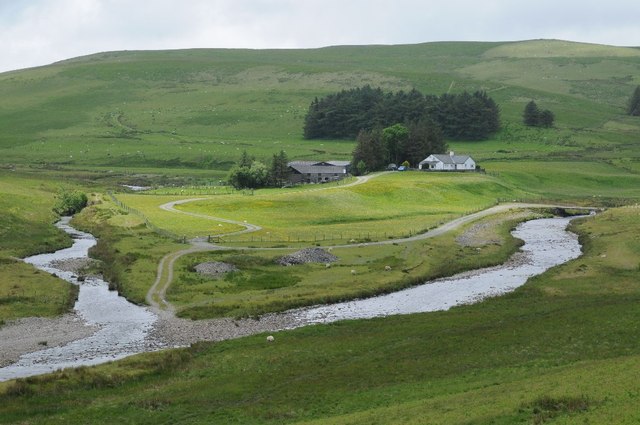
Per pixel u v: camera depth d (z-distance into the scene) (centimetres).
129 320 7319
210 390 5172
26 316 7331
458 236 12506
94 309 7750
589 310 7019
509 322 6769
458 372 5369
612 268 9306
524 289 8438
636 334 6072
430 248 11150
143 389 5253
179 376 5553
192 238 11850
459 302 7994
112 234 12394
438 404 4453
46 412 4778
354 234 12475
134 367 5675
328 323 7050
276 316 7488
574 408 4031
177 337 6731
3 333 6781
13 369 5759
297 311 7712
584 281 8662
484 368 5428
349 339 6412
